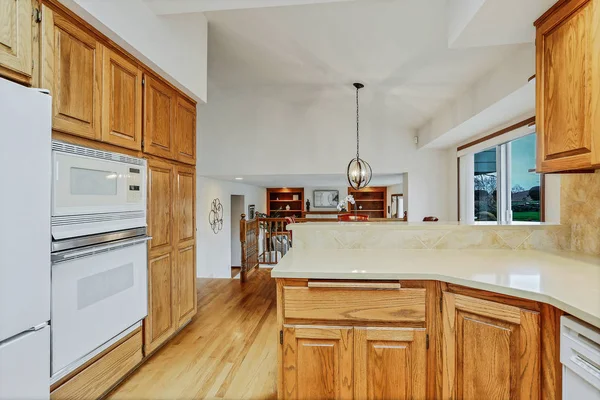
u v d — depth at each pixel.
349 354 1.45
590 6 1.32
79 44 1.69
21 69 1.38
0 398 1.18
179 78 2.60
